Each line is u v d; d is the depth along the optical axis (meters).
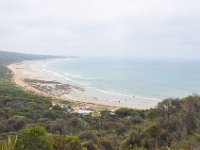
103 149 18.95
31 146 11.59
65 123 37.69
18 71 182.00
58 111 59.12
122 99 95.06
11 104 64.44
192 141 11.45
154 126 15.59
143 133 15.84
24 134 11.77
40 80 139.00
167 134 14.83
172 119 15.82
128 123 40.09
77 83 135.38
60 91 108.31
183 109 16.47
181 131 14.48
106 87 123.31
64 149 14.45
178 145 12.09
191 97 18.08
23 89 105.12
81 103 84.12
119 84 133.38
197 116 15.10
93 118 53.25
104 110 68.56
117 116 57.47
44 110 58.59
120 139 20.80
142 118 41.88
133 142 15.80
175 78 152.75
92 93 106.94
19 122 39.44
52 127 36.00
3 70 169.25
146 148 14.59
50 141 12.30
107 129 38.94
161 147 13.53
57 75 169.75
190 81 138.12
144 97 98.25
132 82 140.25
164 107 18.50
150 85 127.69
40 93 100.38
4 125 38.75
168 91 109.12
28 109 58.72
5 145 9.13
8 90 90.50
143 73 186.12
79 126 39.97
